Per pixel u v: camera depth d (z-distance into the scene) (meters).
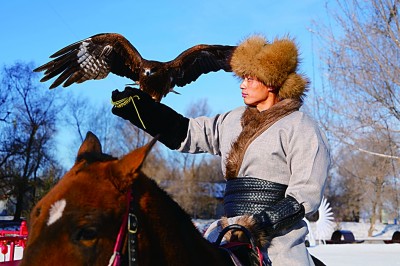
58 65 5.54
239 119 4.28
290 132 3.91
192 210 54.72
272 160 3.92
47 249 2.55
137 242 2.84
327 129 24.30
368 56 23.83
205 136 4.39
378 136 24.20
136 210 2.87
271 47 4.11
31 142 47.12
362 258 16.66
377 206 58.03
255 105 4.27
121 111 4.17
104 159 2.98
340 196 53.34
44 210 2.66
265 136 3.95
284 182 3.94
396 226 53.31
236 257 3.55
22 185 46.50
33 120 47.59
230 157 4.04
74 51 5.64
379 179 48.50
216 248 3.49
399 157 24.20
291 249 3.82
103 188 2.75
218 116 4.46
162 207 3.05
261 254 3.61
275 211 3.67
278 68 4.07
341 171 46.75
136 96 4.14
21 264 2.53
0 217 57.44
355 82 23.97
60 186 2.75
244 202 3.92
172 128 4.32
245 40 4.25
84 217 2.63
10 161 47.16
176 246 3.06
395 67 23.41
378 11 23.33
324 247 21.09
